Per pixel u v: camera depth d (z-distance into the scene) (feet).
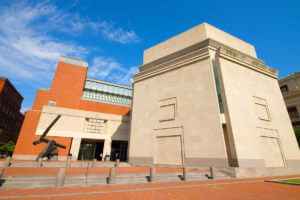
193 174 44.32
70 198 22.07
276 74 83.15
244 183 37.32
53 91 111.45
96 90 149.59
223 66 64.80
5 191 25.39
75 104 113.91
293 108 114.42
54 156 91.45
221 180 41.96
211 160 54.39
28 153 90.63
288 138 69.77
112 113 122.52
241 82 66.90
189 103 66.28
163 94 75.56
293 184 34.53
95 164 70.79
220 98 61.46
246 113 61.77
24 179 30.42
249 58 74.28
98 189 28.04
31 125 96.48
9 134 169.27
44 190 26.53
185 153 60.54
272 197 24.09
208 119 59.52
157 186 31.91
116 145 118.32
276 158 61.67
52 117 101.76
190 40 81.66
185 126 64.08
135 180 37.06
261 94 71.51
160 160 66.03
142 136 74.59
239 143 54.39
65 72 119.34
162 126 70.13
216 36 79.66
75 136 102.27
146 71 85.76
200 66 68.28
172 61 77.46
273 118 69.82
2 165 57.00
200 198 23.36
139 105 82.23
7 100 157.69
